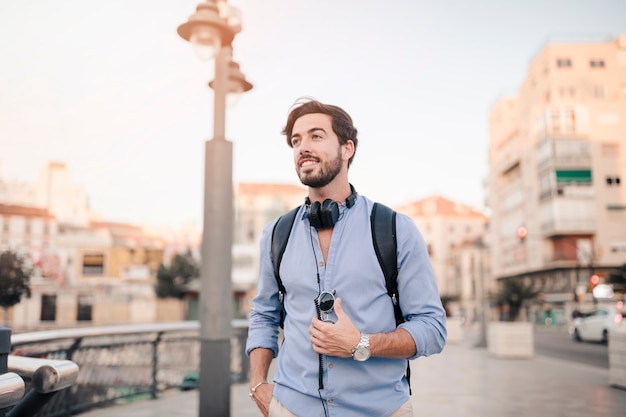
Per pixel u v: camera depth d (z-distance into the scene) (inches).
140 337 260.7
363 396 67.4
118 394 245.1
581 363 495.5
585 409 247.9
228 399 182.2
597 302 1472.7
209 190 188.2
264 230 83.7
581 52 1738.4
